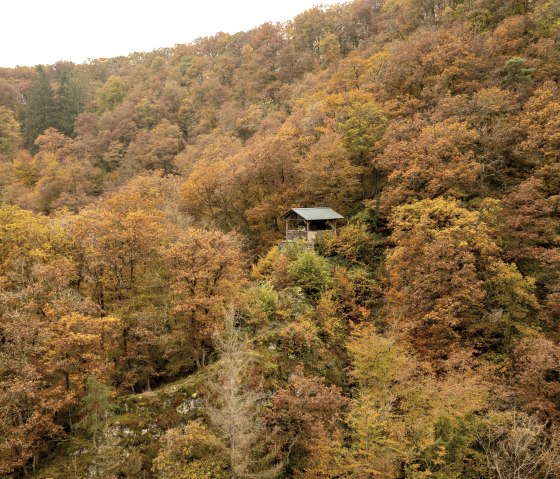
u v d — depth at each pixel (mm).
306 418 19797
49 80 111812
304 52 96438
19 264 27156
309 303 31297
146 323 26766
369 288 33812
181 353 28047
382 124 44594
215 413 18750
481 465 20266
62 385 23562
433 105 45375
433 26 64625
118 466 20188
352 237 37969
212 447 18812
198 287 27344
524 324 26375
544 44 43875
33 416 20406
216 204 49656
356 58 67688
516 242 29266
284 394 21234
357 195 46562
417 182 34781
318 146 44344
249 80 100312
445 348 26391
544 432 19906
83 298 27703
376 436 18359
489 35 52906
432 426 19250
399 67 51562
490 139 36000
